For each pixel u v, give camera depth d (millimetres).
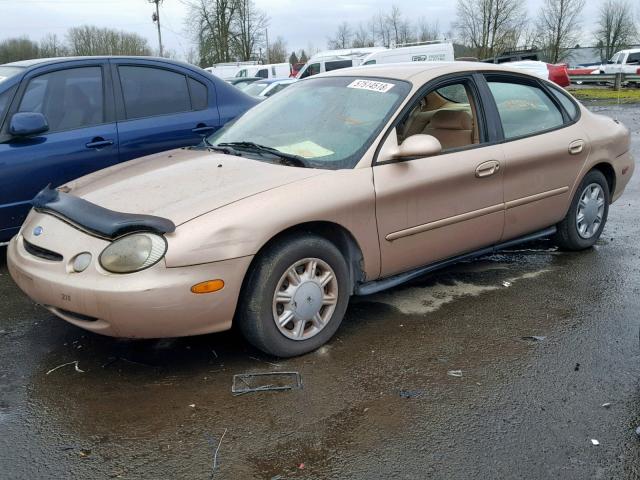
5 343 3672
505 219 4410
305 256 3383
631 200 7441
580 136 4918
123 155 5285
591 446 2705
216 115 5859
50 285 3123
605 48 54688
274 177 3439
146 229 3020
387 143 3738
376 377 3275
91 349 3586
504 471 2549
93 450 2684
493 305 4207
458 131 4344
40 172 4852
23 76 4961
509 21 41906
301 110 4250
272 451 2676
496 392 3131
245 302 3277
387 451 2676
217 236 3043
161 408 2988
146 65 5559
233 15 41312
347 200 3480
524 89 4738
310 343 3496
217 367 3371
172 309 2994
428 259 4035
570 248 5250
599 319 3975
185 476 2523
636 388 3160
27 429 2826
